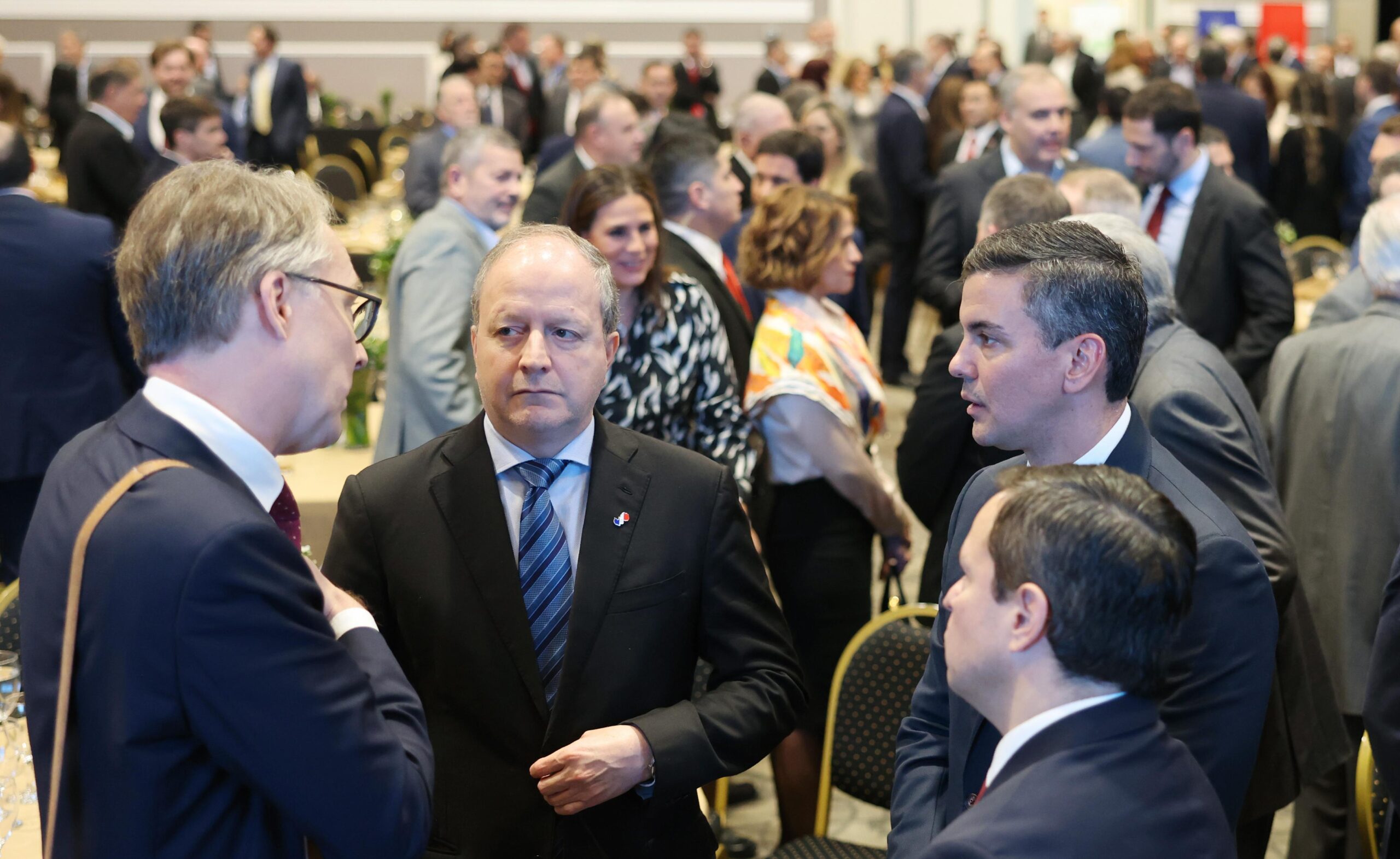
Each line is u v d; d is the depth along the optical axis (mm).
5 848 1740
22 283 3322
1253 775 1978
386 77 14281
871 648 2475
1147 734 1161
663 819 1731
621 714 1705
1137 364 1578
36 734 1223
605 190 2742
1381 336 2609
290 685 1160
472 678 1691
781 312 2939
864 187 5734
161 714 1149
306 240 1270
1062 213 2742
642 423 2822
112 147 6223
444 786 1702
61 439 3412
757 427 2941
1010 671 1178
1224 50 6957
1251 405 2074
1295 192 7520
